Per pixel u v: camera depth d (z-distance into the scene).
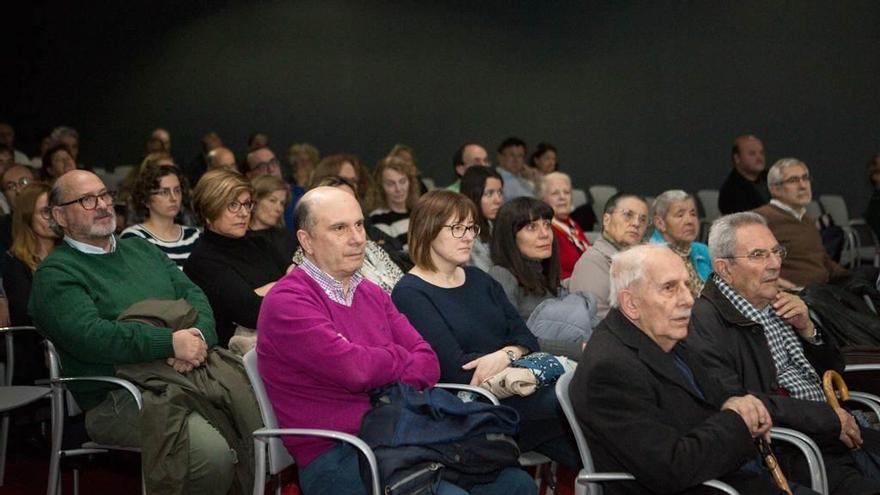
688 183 10.49
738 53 10.28
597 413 2.45
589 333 3.62
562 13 10.75
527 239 3.76
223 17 11.45
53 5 11.61
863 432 3.03
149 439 2.90
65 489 3.90
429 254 3.29
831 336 3.64
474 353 3.22
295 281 2.76
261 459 2.59
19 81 11.66
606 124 10.70
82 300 3.10
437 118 11.12
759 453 2.68
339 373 2.61
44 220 3.93
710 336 3.00
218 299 3.68
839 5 10.02
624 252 2.63
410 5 11.12
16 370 3.93
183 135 11.56
